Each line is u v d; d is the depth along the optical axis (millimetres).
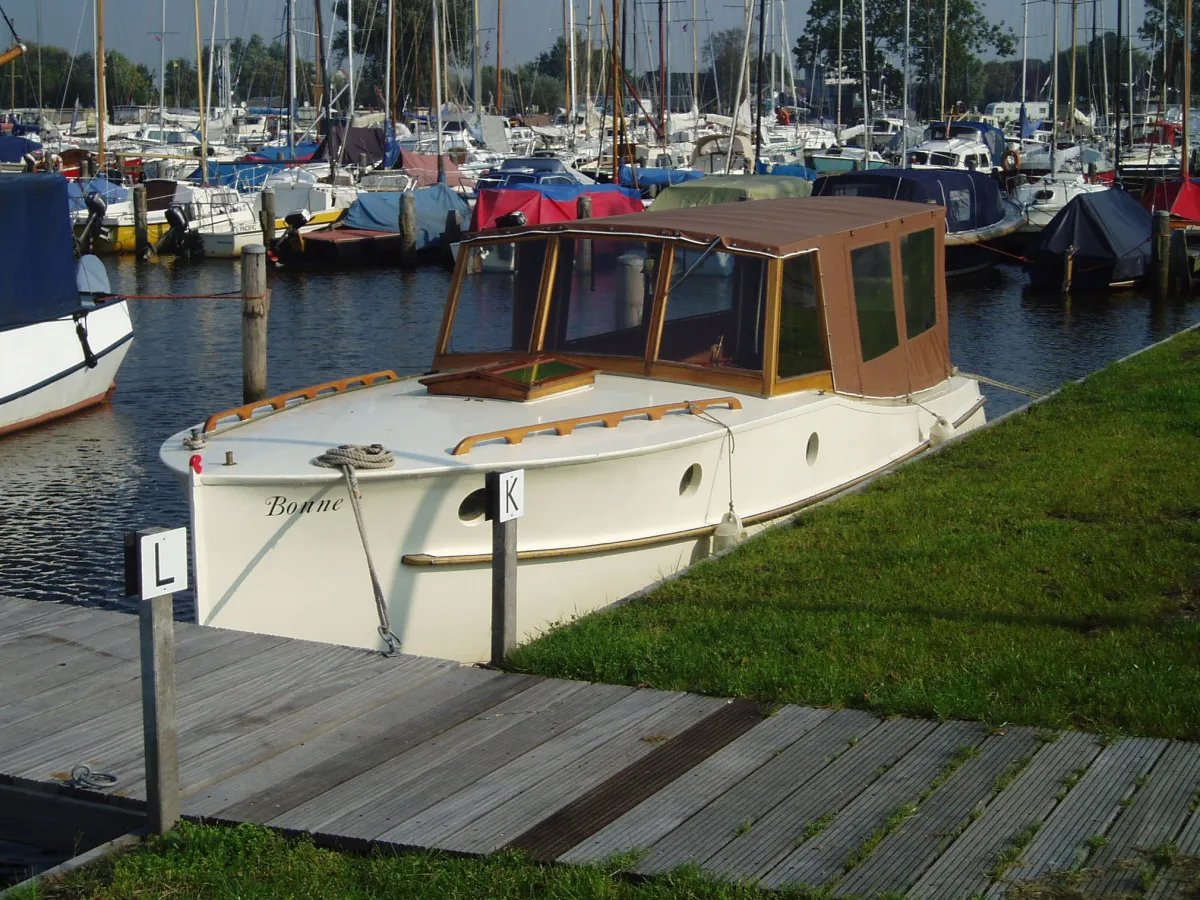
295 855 5008
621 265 10156
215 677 6719
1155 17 78438
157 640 5164
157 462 16266
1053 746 5445
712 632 7125
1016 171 48594
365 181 44594
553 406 9430
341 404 9594
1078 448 11461
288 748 5906
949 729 5695
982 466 11008
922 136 60562
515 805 5277
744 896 4477
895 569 8203
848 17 88250
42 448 16906
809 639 6918
